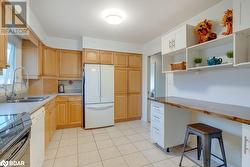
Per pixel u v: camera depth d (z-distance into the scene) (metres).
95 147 2.72
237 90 1.97
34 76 3.24
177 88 3.05
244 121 1.27
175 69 2.70
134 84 4.58
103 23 3.04
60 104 3.76
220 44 2.13
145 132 3.51
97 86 3.93
